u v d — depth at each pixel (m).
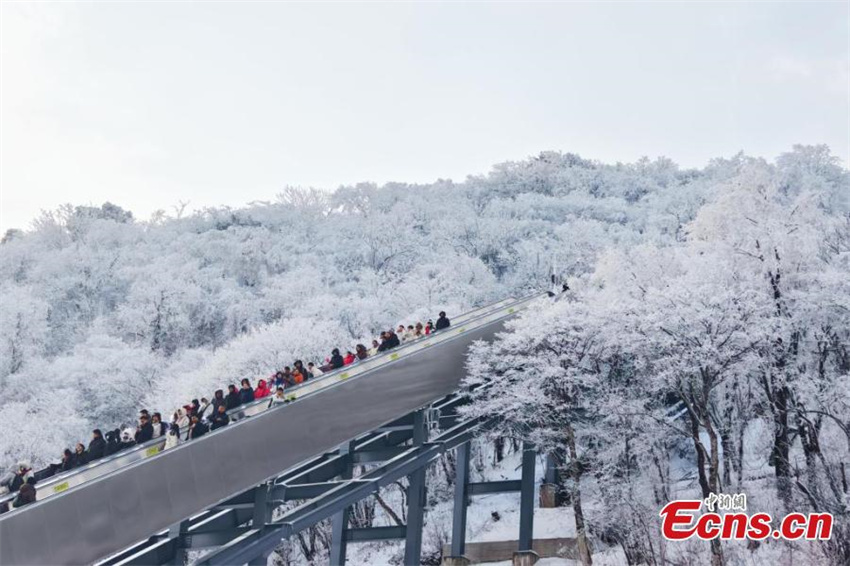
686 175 175.38
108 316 111.06
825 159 122.81
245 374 71.12
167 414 72.81
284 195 157.25
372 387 37.84
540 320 47.50
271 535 29.97
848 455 42.34
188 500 27.59
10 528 22.38
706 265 48.03
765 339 41.53
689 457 53.41
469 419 45.97
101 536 24.58
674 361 40.66
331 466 39.03
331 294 108.06
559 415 46.03
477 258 117.25
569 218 141.50
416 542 39.81
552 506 54.72
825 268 48.00
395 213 144.12
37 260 123.38
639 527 42.25
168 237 144.25
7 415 69.94
